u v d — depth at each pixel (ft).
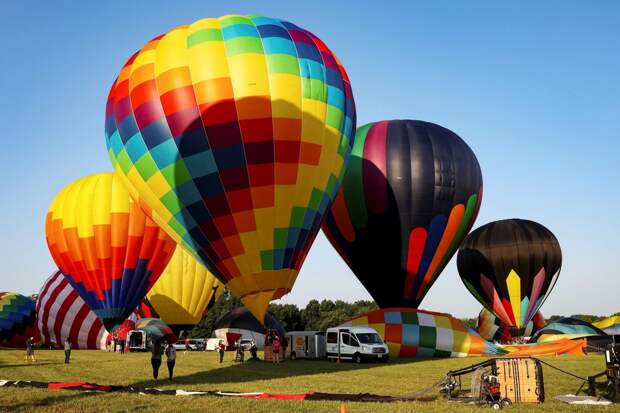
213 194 59.62
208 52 61.05
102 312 106.42
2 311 142.00
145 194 64.13
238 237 60.23
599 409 34.86
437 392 43.68
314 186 62.13
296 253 61.98
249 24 64.85
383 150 94.43
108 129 67.05
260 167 59.26
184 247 64.49
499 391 37.76
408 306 95.61
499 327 145.48
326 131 62.85
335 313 288.30
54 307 130.93
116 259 105.40
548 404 37.01
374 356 77.97
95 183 108.78
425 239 92.89
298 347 91.30
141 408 35.99
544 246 114.83
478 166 99.45
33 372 64.69
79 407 36.45
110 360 87.51
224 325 154.92
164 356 103.60
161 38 66.08
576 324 127.85
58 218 108.06
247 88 59.62
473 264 120.26
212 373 63.31
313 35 68.85
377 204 93.20
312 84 62.39
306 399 40.27
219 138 58.90
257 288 60.90
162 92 60.70
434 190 92.53
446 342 87.30
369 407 35.94
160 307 141.18
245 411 34.58
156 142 60.75
